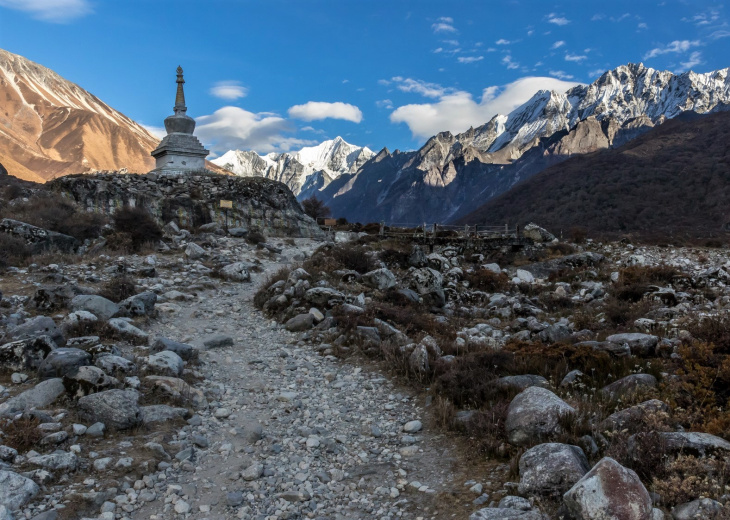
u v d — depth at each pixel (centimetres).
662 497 629
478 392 1024
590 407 876
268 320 1711
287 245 3481
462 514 665
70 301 1498
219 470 799
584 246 4088
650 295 2269
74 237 2556
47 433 798
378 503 719
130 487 716
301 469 809
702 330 1259
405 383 1166
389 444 900
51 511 626
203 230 3422
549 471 662
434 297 2159
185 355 1235
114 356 1053
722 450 690
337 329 1503
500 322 1970
